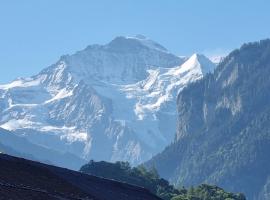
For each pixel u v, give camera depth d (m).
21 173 81.31
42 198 75.56
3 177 77.75
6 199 71.62
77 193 82.06
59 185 82.44
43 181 81.50
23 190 75.69
